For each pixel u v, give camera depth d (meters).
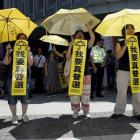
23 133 3.42
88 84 4.22
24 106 4.11
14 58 3.95
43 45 15.71
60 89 8.70
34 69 8.41
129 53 3.95
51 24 4.34
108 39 9.90
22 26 4.23
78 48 3.98
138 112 4.09
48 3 11.78
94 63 6.74
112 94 7.77
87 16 4.23
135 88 3.92
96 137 3.16
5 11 3.80
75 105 4.26
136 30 4.40
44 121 4.10
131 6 9.41
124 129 3.49
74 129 3.56
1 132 3.49
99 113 4.64
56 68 8.12
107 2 9.71
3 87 7.52
